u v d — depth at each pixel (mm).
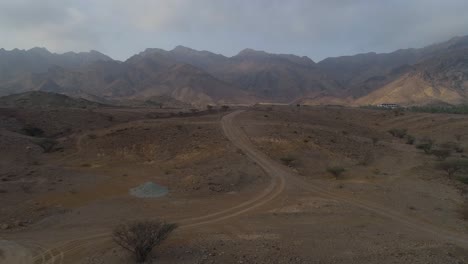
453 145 72750
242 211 30594
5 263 21406
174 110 118375
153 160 52031
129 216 29562
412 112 121562
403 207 31172
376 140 72062
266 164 47250
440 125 96125
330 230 25344
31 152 55562
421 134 93812
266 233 24797
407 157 58188
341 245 22203
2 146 54531
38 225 27734
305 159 50781
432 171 46312
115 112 101562
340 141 64625
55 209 31328
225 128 66688
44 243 24266
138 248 20375
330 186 38500
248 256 20453
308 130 68438
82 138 64250
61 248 23391
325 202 32750
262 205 32312
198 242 23031
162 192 36250
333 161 51156
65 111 91875
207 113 91125
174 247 22250
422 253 20703
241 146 55375
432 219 28219
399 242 22703
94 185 39094
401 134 89062
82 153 56281
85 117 90688
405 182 40594
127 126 69375
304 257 20281
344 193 35875
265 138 59875
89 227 27172
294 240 23188
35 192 35688
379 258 20047
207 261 19812
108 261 20594
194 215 29609
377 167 49938
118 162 51344
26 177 40500
